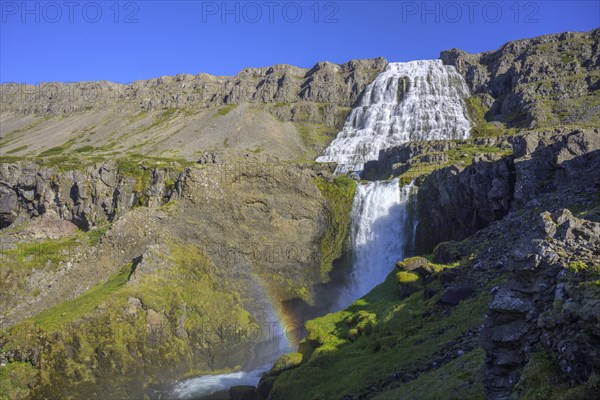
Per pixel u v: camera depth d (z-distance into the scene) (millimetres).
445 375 26734
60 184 105625
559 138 56469
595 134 49500
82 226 102000
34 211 110625
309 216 81688
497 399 18797
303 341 44062
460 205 69188
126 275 62719
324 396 33500
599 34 155750
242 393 44156
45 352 50406
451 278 39969
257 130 172000
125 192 96938
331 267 81938
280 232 78312
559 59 151625
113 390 50844
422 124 148000
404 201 79375
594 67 143125
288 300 74312
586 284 16641
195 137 174750
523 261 20016
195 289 62750
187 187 74062
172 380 54062
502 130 129750
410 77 170375
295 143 166250
